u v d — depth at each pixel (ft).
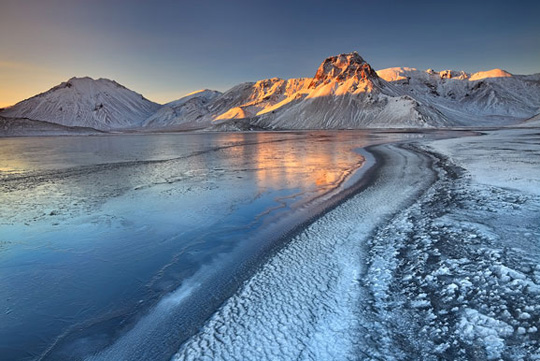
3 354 18.54
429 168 75.46
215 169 88.53
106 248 33.63
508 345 16.46
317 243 32.22
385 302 21.29
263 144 193.77
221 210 46.57
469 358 15.85
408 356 16.34
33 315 22.34
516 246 27.68
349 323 19.26
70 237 36.83
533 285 21.38
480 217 36.19
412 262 26.73
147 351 18.37
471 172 63.87
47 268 29.30
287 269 26.73
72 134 489.67
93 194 58.75
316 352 16.97
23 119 487.61
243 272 27.37
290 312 20.65
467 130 321.52
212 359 16.81
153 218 43.42
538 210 37.27
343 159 105.09
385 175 69.46
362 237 33.22
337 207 45.42
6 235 37.73
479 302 20.36
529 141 139.13
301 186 62.13
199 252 32.17
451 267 25.13
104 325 21.09
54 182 71.77
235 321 19.98
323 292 22.90
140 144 221.87
